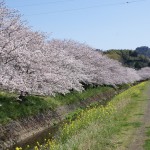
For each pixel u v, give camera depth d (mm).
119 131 18484
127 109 28656
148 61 171375
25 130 22094
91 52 53844
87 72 47906
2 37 21203
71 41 48688
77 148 12781
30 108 25094
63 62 35844
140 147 14781
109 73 62156
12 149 18562
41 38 28375
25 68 24734
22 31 24469
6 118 21016
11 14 22203
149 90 60281
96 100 45219
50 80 27453
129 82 92188
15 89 22188
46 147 15211
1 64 21062
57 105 30797
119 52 167375
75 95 38781
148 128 19500
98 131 15625
